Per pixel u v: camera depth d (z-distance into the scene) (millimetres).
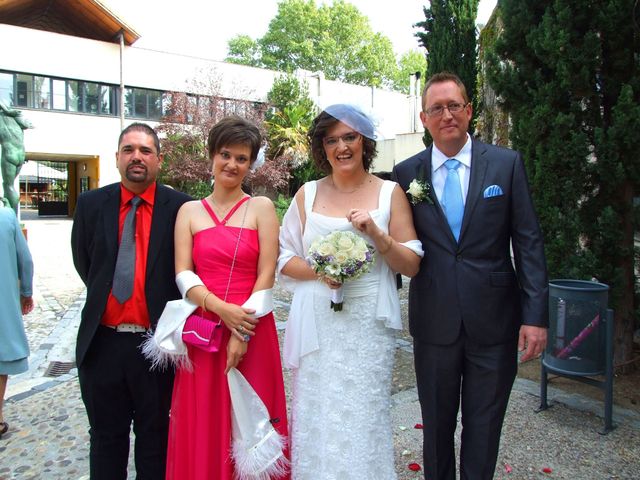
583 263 3959
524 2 4133
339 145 2240
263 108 22969
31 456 3221
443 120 2252
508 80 4285
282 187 22578
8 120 8898
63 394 4195
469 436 2297
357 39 47906
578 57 3760
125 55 24172
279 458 2230
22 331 3568
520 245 2254
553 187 4043
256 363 2244
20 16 24594
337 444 2193
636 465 2945
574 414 3615
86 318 2326
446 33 7988
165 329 2164
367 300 2240
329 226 2277
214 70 22766
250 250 2268
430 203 2307
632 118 3607
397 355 5078
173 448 2242
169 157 19906
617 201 4035
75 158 25375
